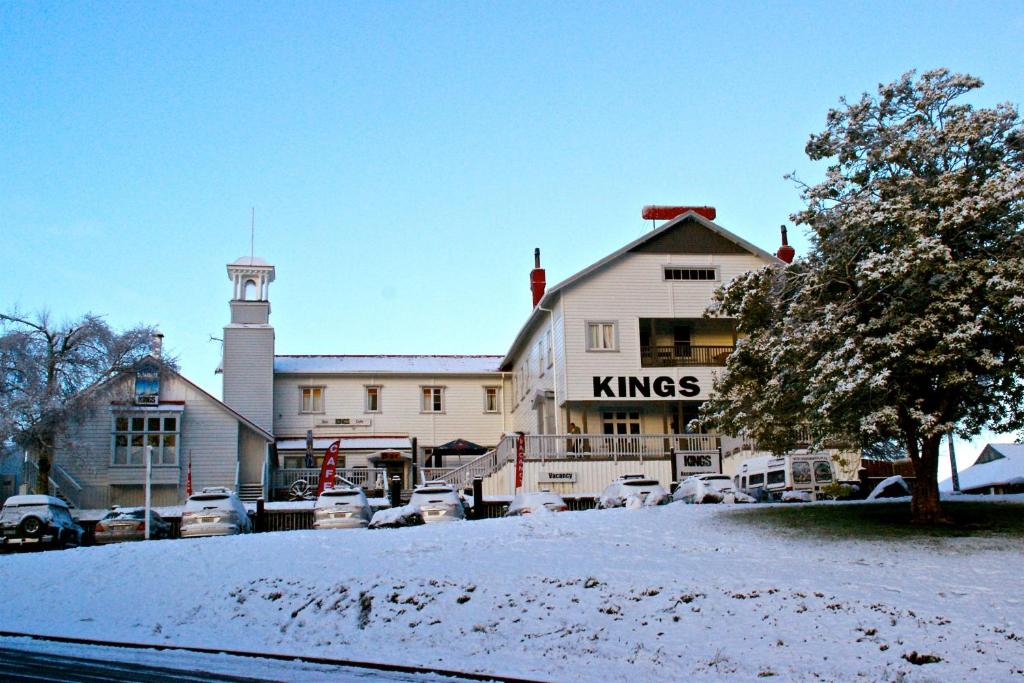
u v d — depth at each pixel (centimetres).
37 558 2434
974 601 1520
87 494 4359
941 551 1800
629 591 1717
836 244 2153
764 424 2223
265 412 5172
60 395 4241
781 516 2297
